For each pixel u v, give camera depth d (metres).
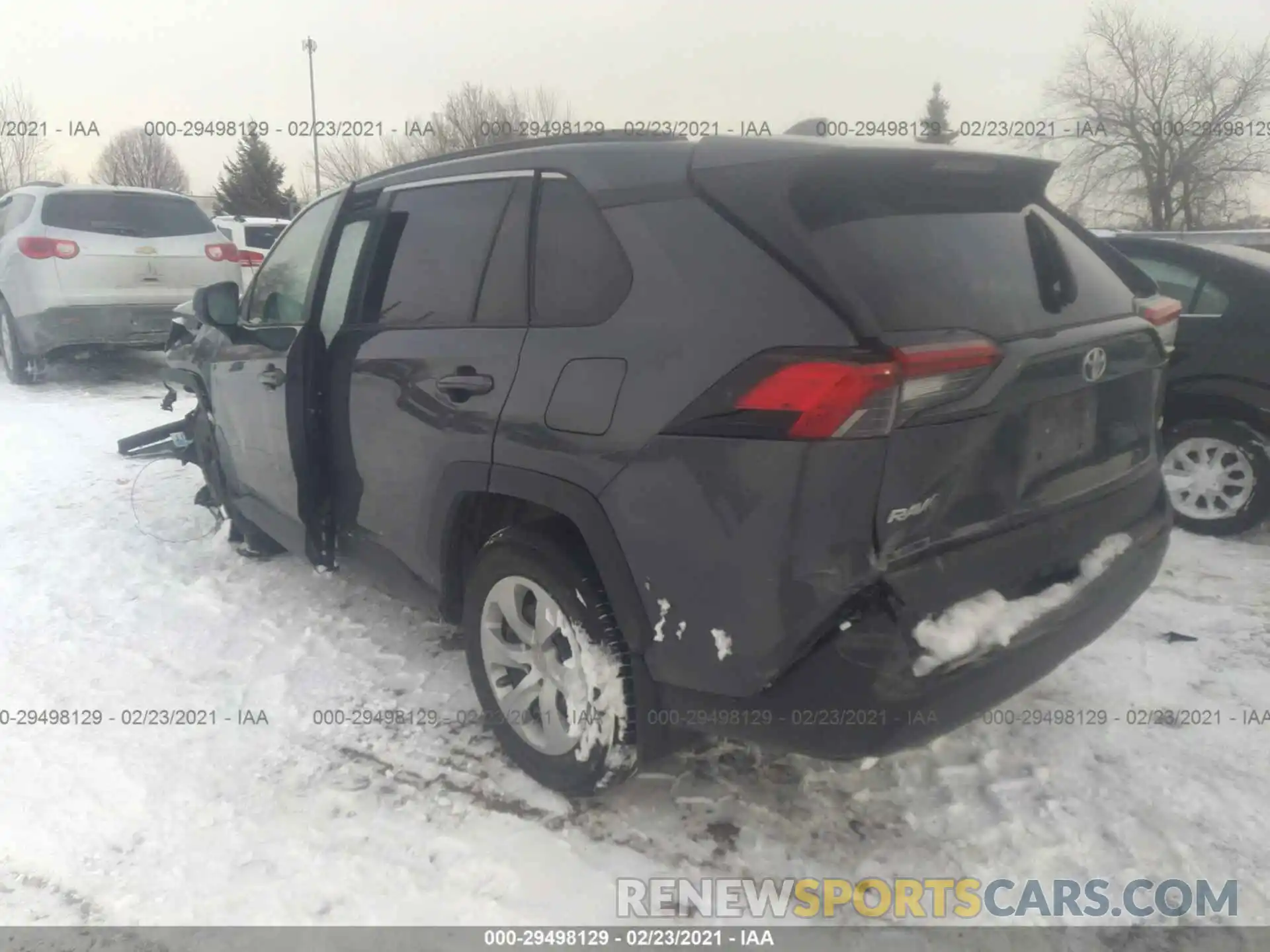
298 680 3.62
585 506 2.51
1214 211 27.19
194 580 4.58
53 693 3.53
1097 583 2.62
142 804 2.88
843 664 2.16
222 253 9.70
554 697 2.81
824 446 2.08
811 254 2.19
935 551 2.28
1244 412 4.71
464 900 2.49
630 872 2.58
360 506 3.52
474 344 2.87
